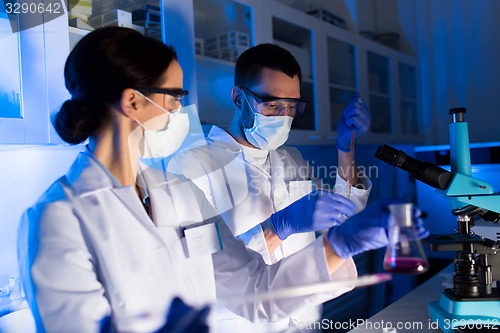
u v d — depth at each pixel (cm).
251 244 148
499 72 335
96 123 105
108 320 99
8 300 153
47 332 91
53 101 145
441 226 269
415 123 370
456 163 119
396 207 95
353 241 103
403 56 349
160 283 107
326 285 111
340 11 338
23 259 96
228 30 218
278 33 241
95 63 101
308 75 258
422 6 367
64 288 92
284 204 173
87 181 105
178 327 107
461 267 118
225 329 140
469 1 346
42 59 143
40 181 173
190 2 189
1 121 133
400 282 242
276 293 117
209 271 125
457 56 354
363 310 232
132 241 105
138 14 177
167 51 111
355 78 299
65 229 96
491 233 148
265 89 155
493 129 339
